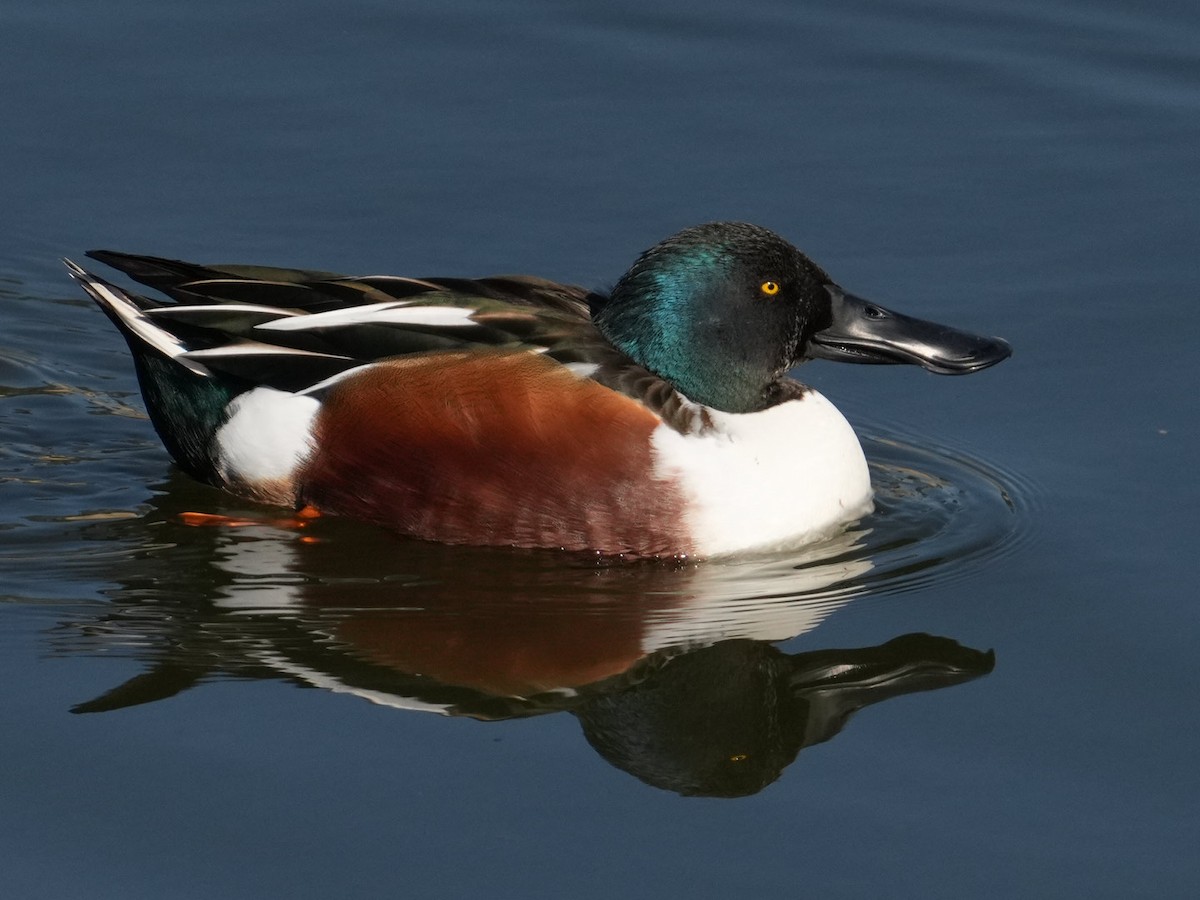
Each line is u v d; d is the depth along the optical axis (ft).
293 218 51.70
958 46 59.26
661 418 38.55
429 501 39.29
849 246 50.90
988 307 48.37
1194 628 36.01
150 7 60.23
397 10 60.59
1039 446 43.42
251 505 41.29
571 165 53.98
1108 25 60.08
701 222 51.67
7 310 49.52
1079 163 54.03
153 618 36.22
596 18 60.49
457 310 39.65
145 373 41.42
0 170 53.31
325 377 39.65
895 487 42.65
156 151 54.13
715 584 38.27
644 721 33.30
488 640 35.83
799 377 48.01
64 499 41.24
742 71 58.13
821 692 34.40
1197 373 45.42
